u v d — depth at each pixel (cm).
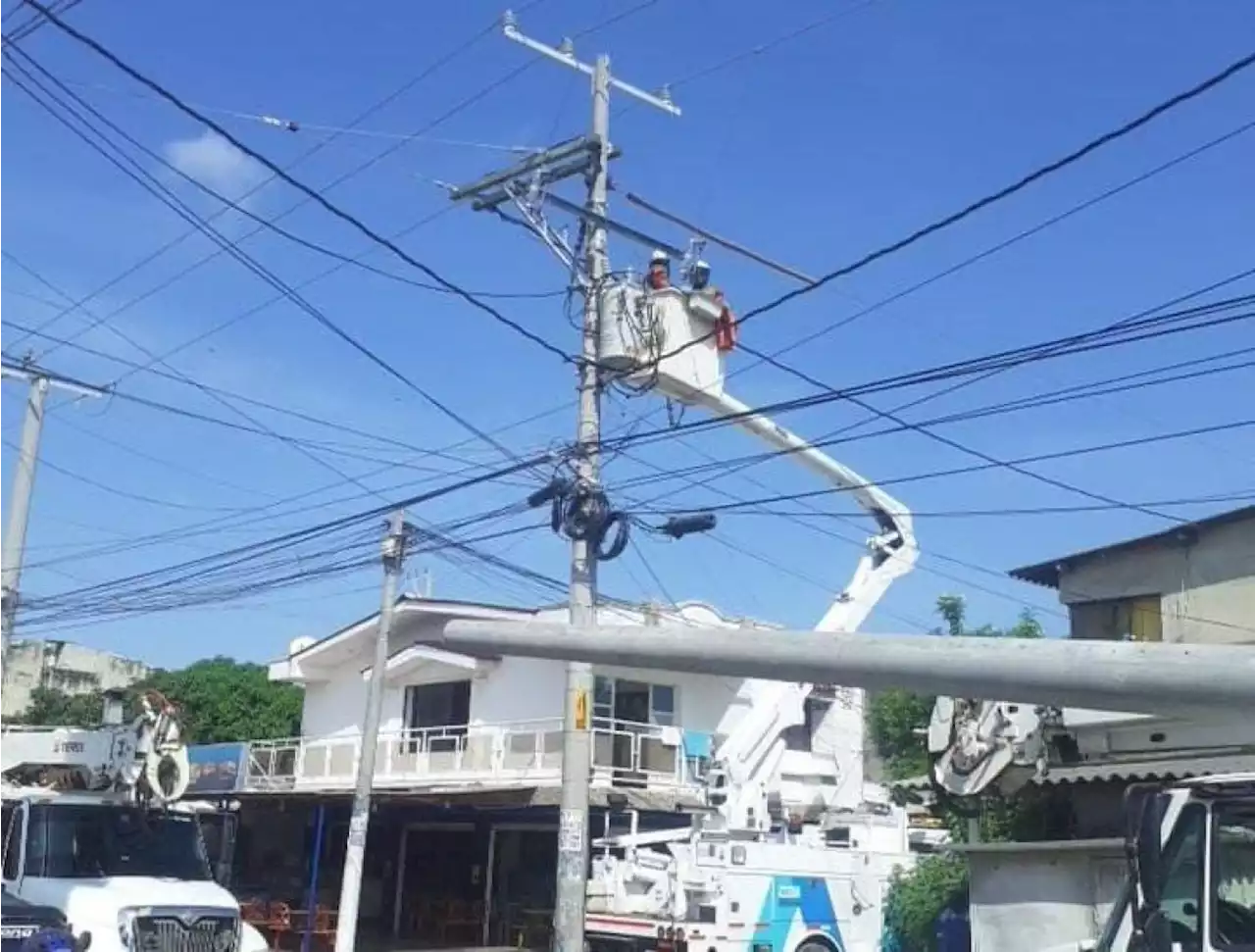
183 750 1647
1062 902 1180
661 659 445
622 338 1784
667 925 1884
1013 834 1345
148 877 1541
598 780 2620
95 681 6488
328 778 3206
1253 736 955
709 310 1895
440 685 3234
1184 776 1059
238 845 3472
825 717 3100
